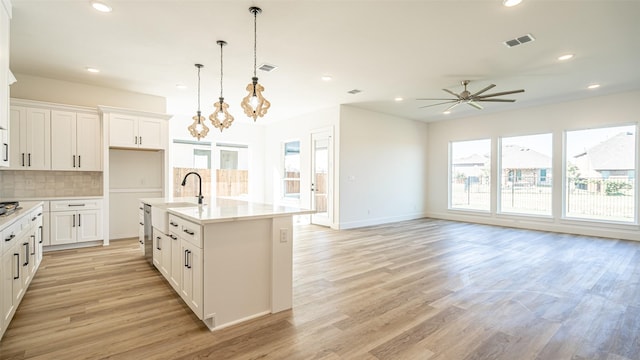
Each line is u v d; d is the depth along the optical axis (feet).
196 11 9.39
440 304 9.05
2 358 6.20
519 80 15.94
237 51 12.35
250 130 28.76
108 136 15.92
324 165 23.16
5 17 8.23
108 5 9.02
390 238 18.51
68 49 12.09
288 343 6.89
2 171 14.46
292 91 18.10
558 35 10.98
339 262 13.41
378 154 24.04
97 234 15.65
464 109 22.93
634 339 7.11
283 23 10.15
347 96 19.24
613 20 9.87
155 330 7.41
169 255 9.94
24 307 8.61
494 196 23.85
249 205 11.01
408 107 22.38
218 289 7.53
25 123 14.30
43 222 14.33
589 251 15.35
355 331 7.45
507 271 12.16
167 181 17.90
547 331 7.48
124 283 10.54
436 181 27.73
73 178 16.17
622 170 18.62
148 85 16.65
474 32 10.78
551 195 21.12
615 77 15.46
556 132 20.76
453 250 15.55
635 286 10.50
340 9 9.32
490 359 6.32
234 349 6.63
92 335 7.14
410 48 12.10
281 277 8.55
